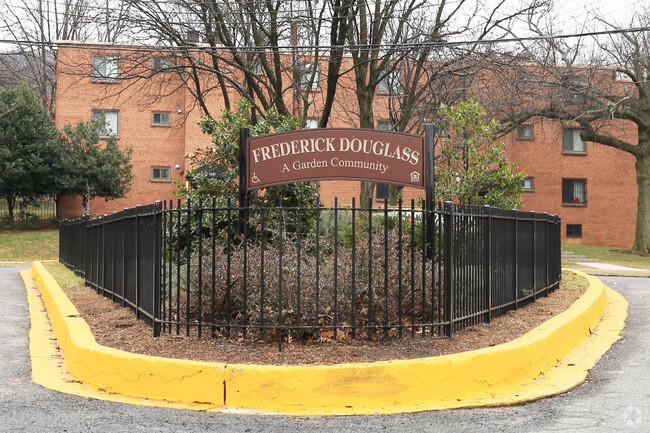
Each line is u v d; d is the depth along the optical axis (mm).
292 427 5395
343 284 7922
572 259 31984
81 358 6969
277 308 7625
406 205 32656
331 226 14922
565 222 38562
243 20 20906
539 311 10250
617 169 39031
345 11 19391
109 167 34562
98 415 5680
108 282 12156
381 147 9047
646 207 34844
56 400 6133
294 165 8984
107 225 12344
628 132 39000
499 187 16109
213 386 6066
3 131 34344
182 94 37094
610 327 10703
